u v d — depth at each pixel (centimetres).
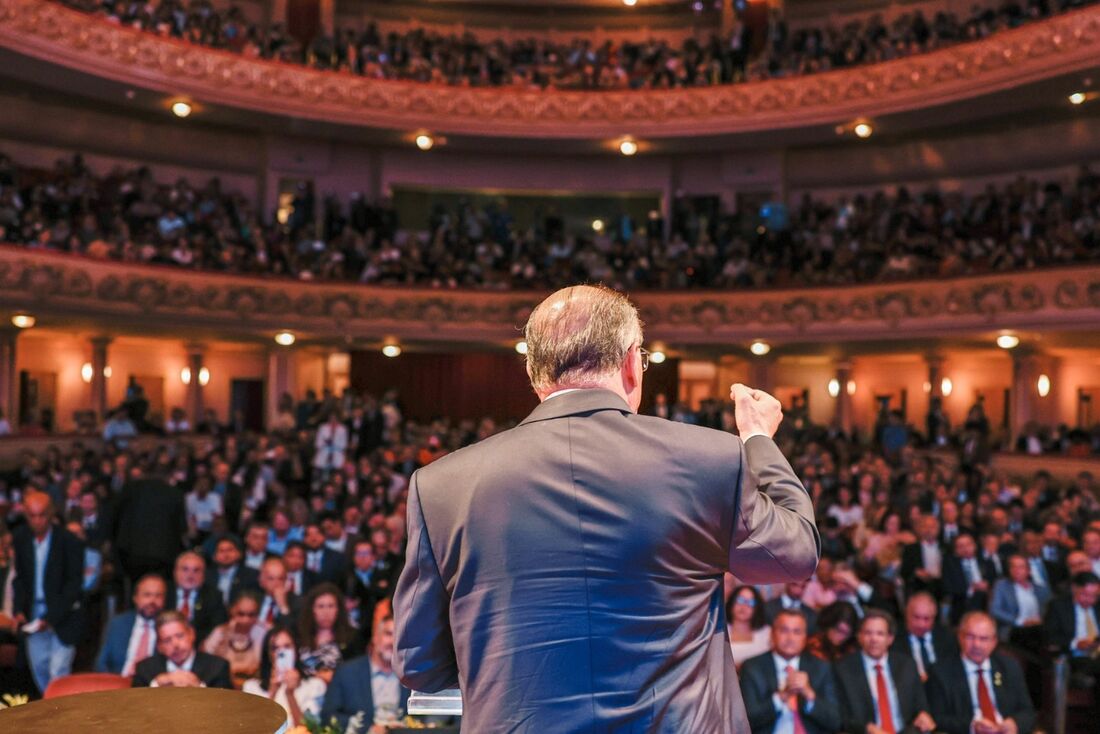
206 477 1194
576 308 173
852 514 1180
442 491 163
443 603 162
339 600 626
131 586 1000
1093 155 2050
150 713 167
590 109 2233
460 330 2159
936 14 2086
